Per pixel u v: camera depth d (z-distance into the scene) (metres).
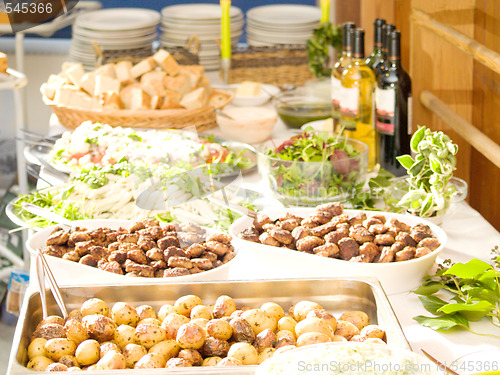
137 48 2.96
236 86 2.73
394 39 1.82
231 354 1.04
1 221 3.11
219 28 3.07
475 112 2.17
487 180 2.09
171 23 3.09
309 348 0.93
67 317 1.17
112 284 1.22
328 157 1.75
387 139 1.88
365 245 1.32
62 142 2.03
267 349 1.06
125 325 1.11
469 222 1.66
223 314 1.16
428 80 2.19
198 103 2.34
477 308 1.16
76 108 2.25
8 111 3.88
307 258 1.32
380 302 1.14
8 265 2.96
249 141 2.26
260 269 1.40
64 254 1.37
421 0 2.11
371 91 1.95
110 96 2.30
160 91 2.36
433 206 1.54
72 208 1.64
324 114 2.35
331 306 1.23
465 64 2.16
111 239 1.43
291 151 1.78
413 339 1.16
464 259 1.46
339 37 2.64
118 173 1.71
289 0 4.22
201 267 1.32
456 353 1.12
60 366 1.00
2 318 2.91
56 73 4.01
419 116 2.26
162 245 1.36
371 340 1.03
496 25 1.94
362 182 1.75
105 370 0.95
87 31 2.92
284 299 1.23
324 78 2.59
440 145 1.53
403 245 1.33
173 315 1.12
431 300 1.23
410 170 1.55
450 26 2.01
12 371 0.96
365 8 2.93
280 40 3.05
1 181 3.61
